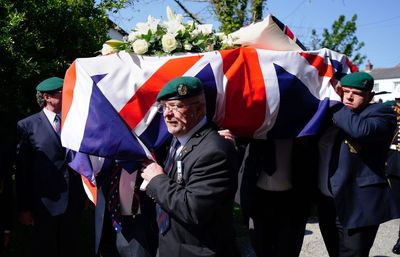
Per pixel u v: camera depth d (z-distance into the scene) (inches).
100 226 103.3
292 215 131.2
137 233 106.6
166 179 84.3
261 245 135.4
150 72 92.7
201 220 79.7
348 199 115.4
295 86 104.5
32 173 130.3
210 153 80.9
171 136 91.9
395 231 220.4
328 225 125.2
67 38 176.2
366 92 114.1
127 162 89.7
